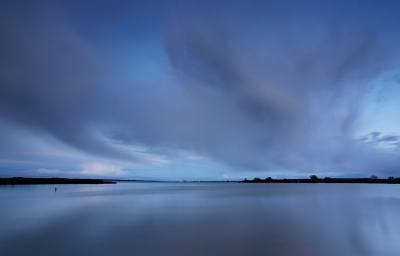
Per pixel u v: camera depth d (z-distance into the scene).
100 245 14.68
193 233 17.45
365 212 27.47
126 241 15.45
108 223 20.95
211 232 17.77
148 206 32.94
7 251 13.59
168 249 13.94
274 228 19.06
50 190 76.00
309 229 18.78
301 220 22.38
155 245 14.66
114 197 49.41
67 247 14.28
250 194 60.34
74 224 20.50
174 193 66.00
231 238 16.17
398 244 14.98
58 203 36.62
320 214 25.97
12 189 79.38
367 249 14.02
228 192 72.38
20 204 35.25
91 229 18.69
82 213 26.44
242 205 33.97
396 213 26.78
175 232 17.73
